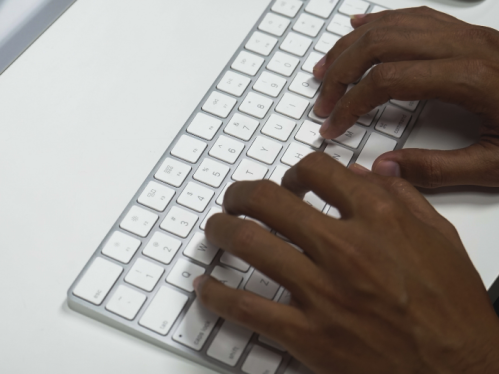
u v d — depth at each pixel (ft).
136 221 1.64
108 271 1.55
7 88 1.87
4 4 1.93
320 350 1.40
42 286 1.54
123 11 2.07
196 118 1.83
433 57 1.82
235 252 1.42
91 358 1.47
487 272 1.65
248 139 1.81
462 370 1.43
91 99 1.87
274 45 2.01
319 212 1.43
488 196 1.76
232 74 1.93
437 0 2.19
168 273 1.57
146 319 1.50
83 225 1.64
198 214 1.67
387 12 2.00
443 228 1.59
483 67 1.72
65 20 2.03
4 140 1.77
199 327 1.50
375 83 1.72
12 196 1.67
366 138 1.84
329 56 1.93
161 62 1.96
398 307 1.38
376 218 1.43
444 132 1.86
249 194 1.46
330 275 1.40
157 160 1.76
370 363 1.40
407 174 1.73
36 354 1.46
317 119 1.87
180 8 2.09
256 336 1.50
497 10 2.17
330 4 2.11
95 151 1.77
